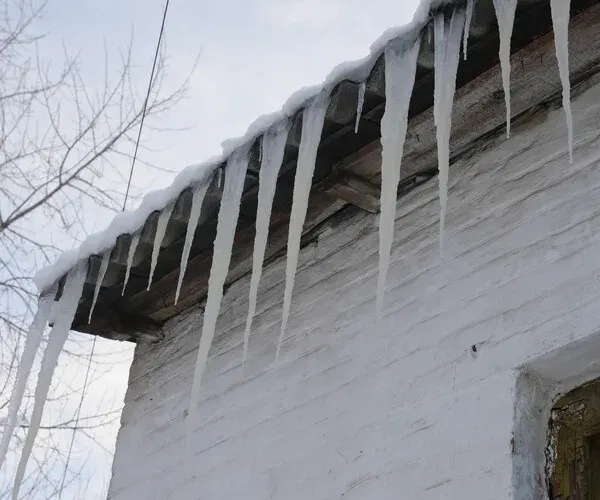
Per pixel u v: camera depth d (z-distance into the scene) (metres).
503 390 2.80
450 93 2.78
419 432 2.98
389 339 3.24
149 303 4.25
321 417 3.35
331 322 3.50
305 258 3.75
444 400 2.96
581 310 2.71
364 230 3.56
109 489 4.20
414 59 2.86
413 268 3.27
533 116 3.11
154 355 4.38
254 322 3.87
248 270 4.01
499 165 3.15
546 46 2.89
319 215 3.69
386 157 2.86
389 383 3.16
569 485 2.71
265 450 3.51
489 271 3.02
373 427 3.14
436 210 3.29
